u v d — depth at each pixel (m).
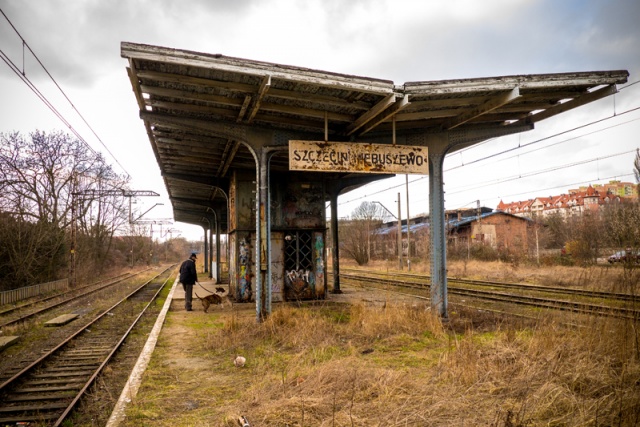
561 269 27.11
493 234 48.75
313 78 8.00
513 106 9.97
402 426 4.21
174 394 5.65
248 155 14.16
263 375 6.32
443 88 8.44
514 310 11.88
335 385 5.34
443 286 10.65
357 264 49.28
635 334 5.46
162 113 10.03
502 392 5.04
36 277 25.64
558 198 90.12
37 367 7.81
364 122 9.82
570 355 5.88
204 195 25.33
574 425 4.09
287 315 9.81
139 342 10.05
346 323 10.19
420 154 10.41
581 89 9.25
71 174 29.89
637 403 4.25
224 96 9.18
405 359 6.97
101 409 5.68
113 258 54.91
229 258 18.34
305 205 15.86
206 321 11.69
